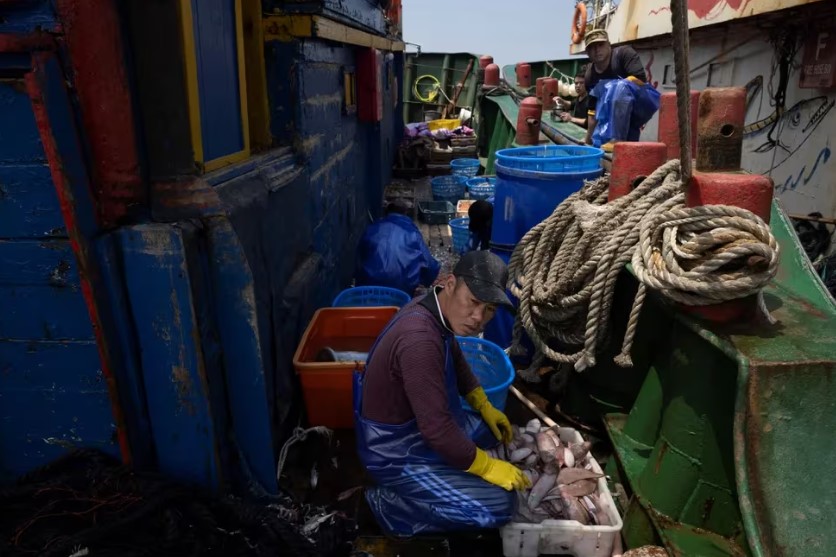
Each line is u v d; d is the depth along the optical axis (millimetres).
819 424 1944
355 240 5891
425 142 11414
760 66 6539
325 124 4281
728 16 6246
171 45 1958
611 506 2572
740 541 2250
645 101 5629
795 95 5852
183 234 2025
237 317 2311
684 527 2354
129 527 2027
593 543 2453
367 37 5723
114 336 2082
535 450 2809
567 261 3170
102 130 1927
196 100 2131
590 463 2846
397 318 2307
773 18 5898
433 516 2424
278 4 3404
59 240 1956
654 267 2271
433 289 2324
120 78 1915
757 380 1914
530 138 5930
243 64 2863
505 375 3264
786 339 2055
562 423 3484
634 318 2553
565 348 3531
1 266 1987
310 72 3773
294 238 3424
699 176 2326
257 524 2227
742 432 1949
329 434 3100
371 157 7305
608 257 2732
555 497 2588
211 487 2332
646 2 9359
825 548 1878
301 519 2480
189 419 2234
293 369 3258
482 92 12070
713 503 2291
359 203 6266
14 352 2102
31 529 2018
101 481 2143
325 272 4246
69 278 1998
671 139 3424
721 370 2188
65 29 1796
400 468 2391
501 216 4133
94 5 1809
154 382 2191
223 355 2365
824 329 2127
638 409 2879
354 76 5734
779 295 2445
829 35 5191
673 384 2404
